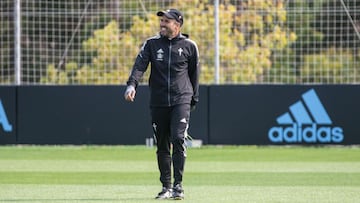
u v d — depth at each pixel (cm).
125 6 7406
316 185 4019
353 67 7212
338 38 7250
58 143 6450
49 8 7488
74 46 7506
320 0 7169
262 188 3866
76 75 7300
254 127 6381
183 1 7362
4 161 5459
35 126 6450
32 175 4544
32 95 6444
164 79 3331
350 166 5112
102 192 3691
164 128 3375
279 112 6378
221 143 6378
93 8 7481
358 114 6350
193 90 3406
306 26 7206
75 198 3441
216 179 4328
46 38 7100
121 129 6425
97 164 5247
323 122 6372
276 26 7138
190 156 5784
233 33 7219
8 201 3341
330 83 6856
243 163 5303
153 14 7388
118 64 7281
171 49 3334
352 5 7125
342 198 3438
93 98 6425
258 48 7169
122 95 6419
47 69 7212
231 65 7219
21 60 7431
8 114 6450
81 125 6444
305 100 6372
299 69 7238
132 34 7362
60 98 6438
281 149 6325
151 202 3262
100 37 7281
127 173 4675
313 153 6012
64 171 4791
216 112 6381
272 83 6731
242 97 6378
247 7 7162
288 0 7088
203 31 7275
